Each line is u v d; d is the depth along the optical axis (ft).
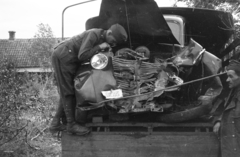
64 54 17.34
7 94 23.82
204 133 16.85
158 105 16.55
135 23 18.35
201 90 17.76
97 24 19.56
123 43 19.34
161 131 17.31
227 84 18.34
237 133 16.42
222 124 16.62
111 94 16.26
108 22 18.74
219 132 16.71
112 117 17.29
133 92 16.69
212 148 16.80
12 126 24.81
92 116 17.25
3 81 23.99
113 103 16.38
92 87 16.34
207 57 17.21
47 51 76.02
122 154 17.03
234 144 16.40
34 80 38.42
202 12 23.56
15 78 25.21
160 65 17.10
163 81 16.66
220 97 18.06
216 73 16.99
